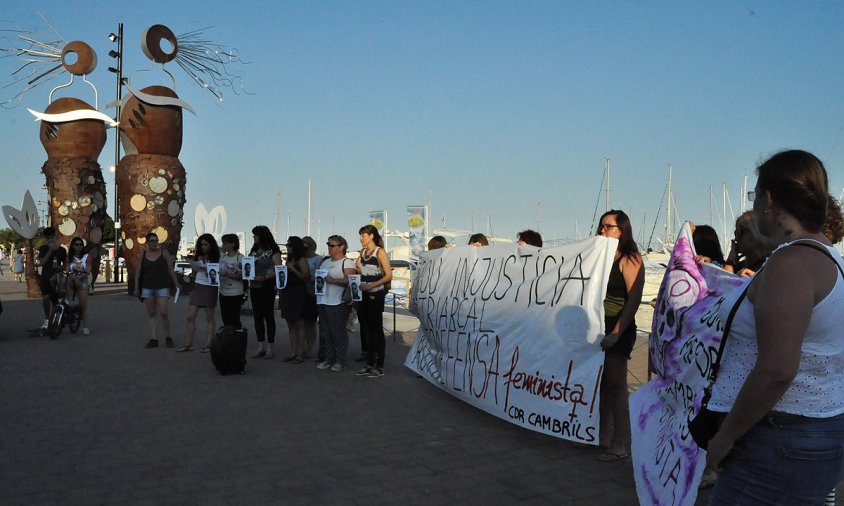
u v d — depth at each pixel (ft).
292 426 21.26
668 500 11.53
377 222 65.05
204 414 22.68
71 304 41.98
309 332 35.06
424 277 29.63
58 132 74.79
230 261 34.04
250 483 16.02
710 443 7.64
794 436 7.22
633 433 13.46
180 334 42.93
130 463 17.47
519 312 21.68
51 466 17.17
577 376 18.76
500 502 14.94
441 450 18.84
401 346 38.96
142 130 71.20
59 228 75.00
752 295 7.58
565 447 19.21
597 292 18.75
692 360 11.62
